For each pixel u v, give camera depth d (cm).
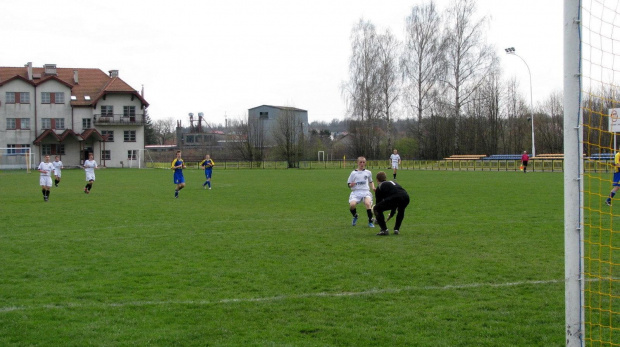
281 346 561
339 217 1567
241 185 3023
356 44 5866
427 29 5462
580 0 516
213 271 877
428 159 5916
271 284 795
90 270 890
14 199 2205
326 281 811
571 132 519
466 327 613
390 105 5834
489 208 1722
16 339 582
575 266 516
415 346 562
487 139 6100
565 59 521
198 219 1534
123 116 7000
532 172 4316
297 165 6056
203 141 8881
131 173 4891
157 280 823
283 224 1423
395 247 1073
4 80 6606
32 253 1034
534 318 639
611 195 1410
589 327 621
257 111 8969
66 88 6762
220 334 597
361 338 583
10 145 6569
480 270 869
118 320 641
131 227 1377
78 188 2880
